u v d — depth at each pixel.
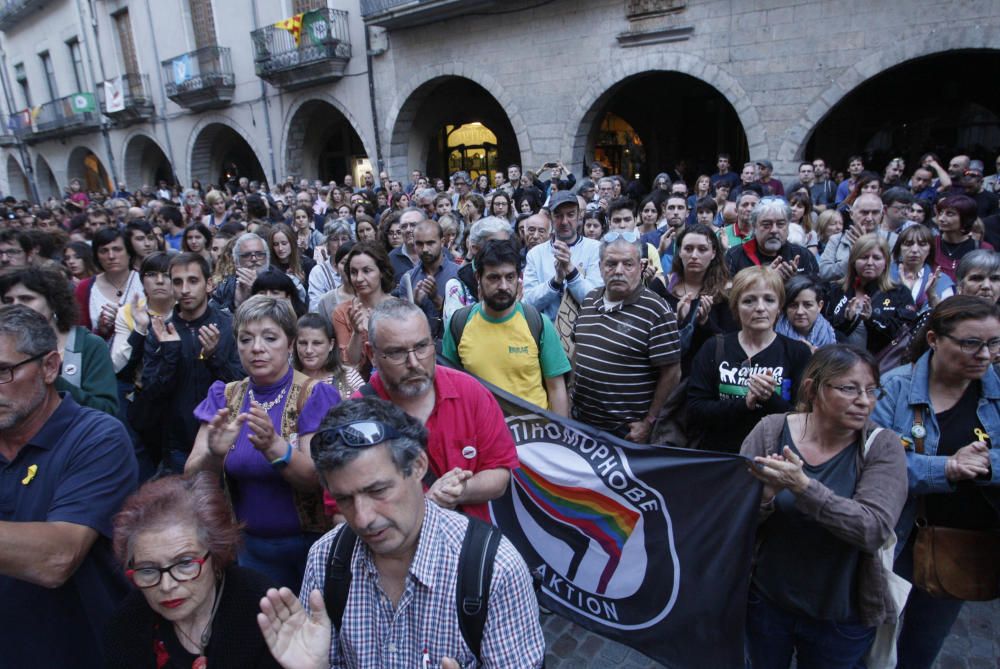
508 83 13.94
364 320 3.77
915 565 2.44
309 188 14.67
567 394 3.36
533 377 3.16
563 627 3.37
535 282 4.84
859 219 5.43
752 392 2.75
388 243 6.36
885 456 2.10
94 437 2.00
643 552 2.54
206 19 19.83
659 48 11.73
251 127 19.81
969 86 12.52
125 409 3.98
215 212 11.31
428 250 4.90
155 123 23.03
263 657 1.63
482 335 3.18
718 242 3.92
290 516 2.50
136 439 3.76
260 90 19.06
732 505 2.32
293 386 2.57
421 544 1.52
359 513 1.41
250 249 5.07
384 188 13.56
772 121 10.74
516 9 13.42
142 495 1.60
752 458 2.28
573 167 13.27
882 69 9.62
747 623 2.41
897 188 5.95
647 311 3.39
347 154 20.11
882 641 2.21
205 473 1.72
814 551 2.16
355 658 1.58
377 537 1.45
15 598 1.99
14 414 1.85
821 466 2.17
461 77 15.76
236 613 1.65
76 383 2.91
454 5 13.59
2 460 1.97
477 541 1.54
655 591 2.51
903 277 4.36
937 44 9.14
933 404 2.39
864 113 13.63
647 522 2.52
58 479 1.95
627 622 2.57
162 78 22.00
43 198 31.25
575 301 4.05
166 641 1.63
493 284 3.05
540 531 2.73
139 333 3.80
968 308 2.22
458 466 2.27
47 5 25.80
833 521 1.97
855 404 2.02
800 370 2.97
